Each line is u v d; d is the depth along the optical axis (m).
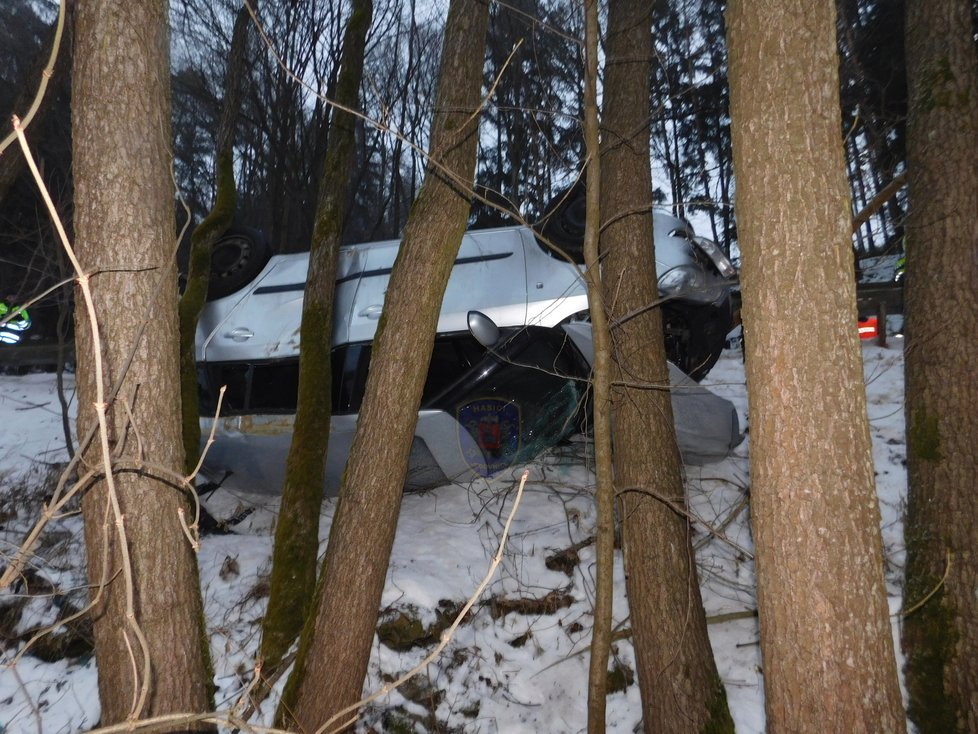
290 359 6.33
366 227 20.09
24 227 9.16
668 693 3.83
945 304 3.99
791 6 2.46
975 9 5.75
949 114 4.10
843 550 2.30
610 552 3.31
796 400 2.36
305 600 4.85
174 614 2.56
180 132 17.70
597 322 3.38
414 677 4.62
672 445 4.26
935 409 3.98
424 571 5.23
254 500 6.73
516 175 13.34
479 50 4.33
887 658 2.30
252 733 1.54
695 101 7.51
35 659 5.00
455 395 5.90
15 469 7.24
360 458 3.91
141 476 2.49
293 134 15.96
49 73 1.35
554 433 6.14
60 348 6.77
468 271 6.20
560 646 4.84
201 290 6.22
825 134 2.43
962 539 3.80
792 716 2.34
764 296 2.43
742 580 5.14
